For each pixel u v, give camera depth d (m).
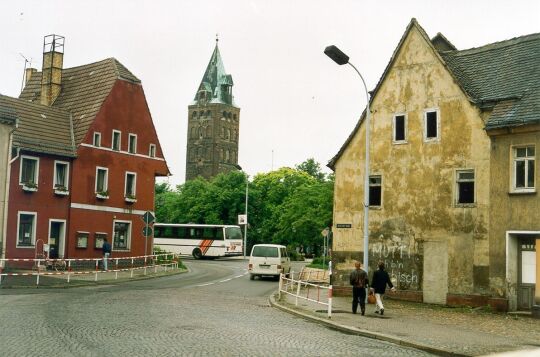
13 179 41.56
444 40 33.47
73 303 22.11
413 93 29.44
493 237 25.50
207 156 147.25
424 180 28.59
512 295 24.84
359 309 23.88
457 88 27.89
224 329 16.78
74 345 13.17
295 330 17.58
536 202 24.28
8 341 13.43
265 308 23.69
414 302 28.03
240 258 72.25
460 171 27.55
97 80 50.34
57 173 44.72
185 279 38.91
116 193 48.44
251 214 99.19
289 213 89.56
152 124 52.03
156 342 14.03
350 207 31.12
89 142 46.53
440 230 27.78
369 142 28.78
